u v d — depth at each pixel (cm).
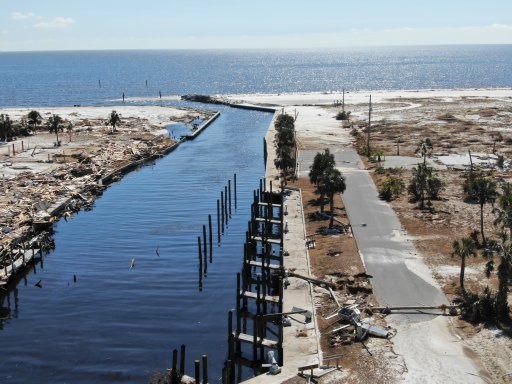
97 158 12650
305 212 8119
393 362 4291
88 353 5047
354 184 9519
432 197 8631
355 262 6169
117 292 6291
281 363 4525
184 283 6512
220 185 10944
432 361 4288
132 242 7831
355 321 4800
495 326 4744
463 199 8525
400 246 6638
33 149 13675
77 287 6431
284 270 5953
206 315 5756
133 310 5866
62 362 4912
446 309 5059
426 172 8731
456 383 4019
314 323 4906
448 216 7706
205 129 18025
